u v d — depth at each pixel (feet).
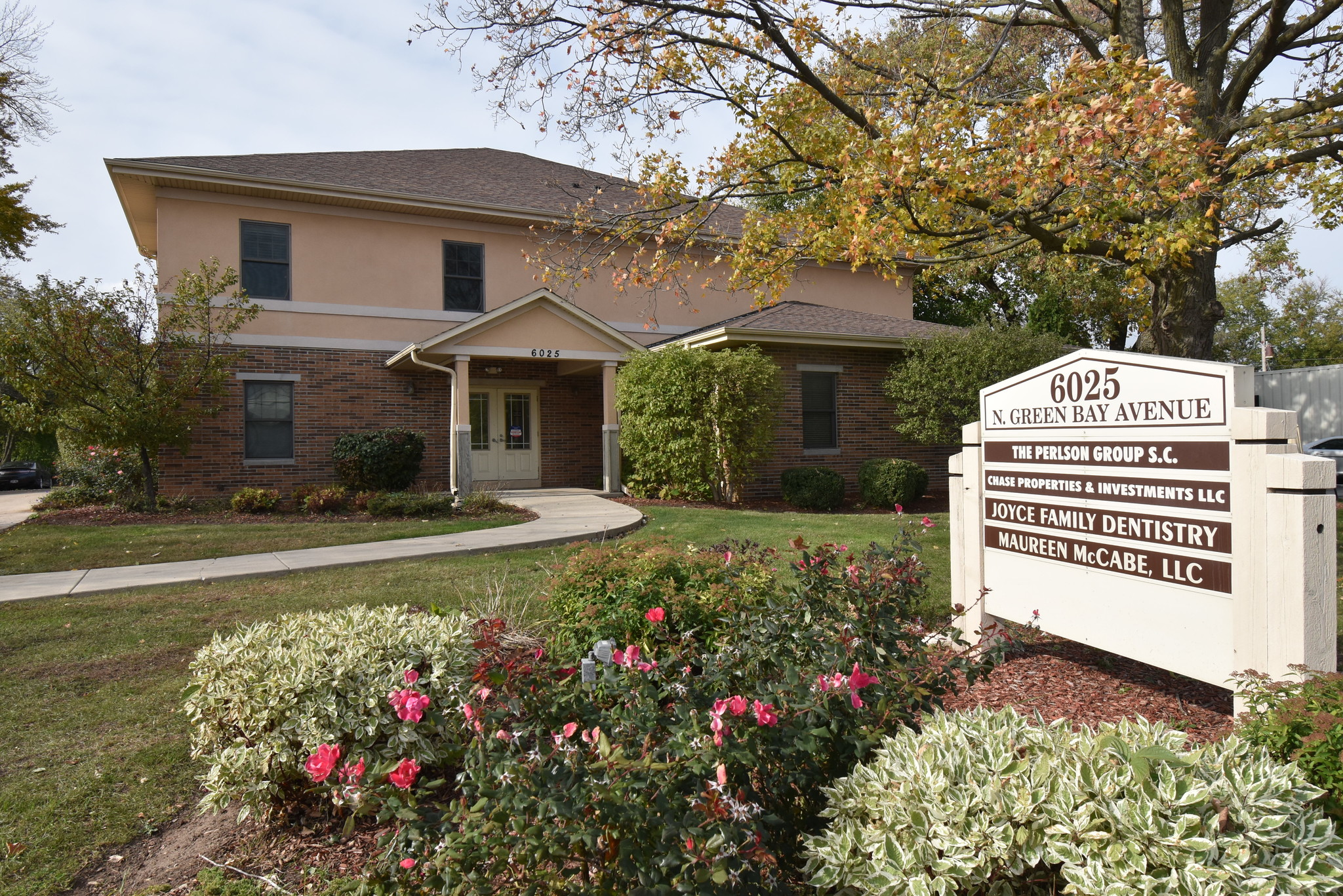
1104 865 6.23
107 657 18.93
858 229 24.79
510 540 32.71
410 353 48.06
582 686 8.64
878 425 57.41
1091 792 6.64
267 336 49.78
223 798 10.96
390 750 11.44
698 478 47.83
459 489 48.62
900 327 58.59
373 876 7.02
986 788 6.70
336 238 51.96
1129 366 13.60
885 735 8.41
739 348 52.06
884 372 57.67
